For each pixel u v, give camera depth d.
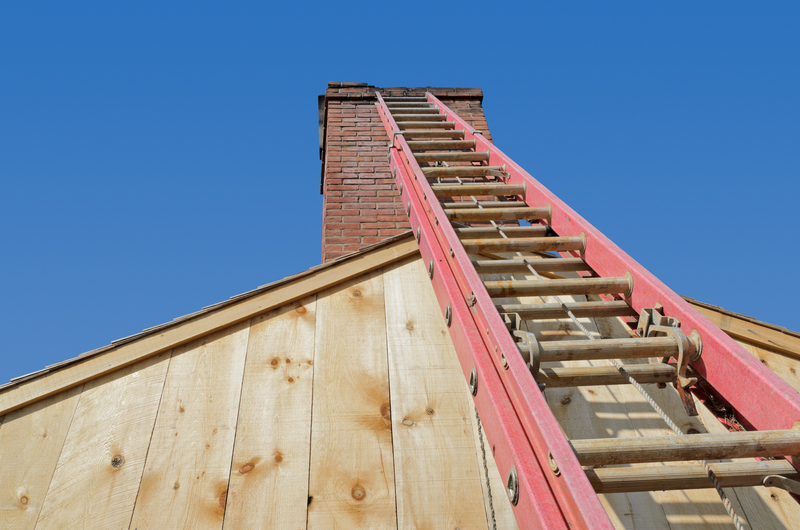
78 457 2.43
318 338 2.93
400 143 4.68
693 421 2.70
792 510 2.38
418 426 2.57
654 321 2.30
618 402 2.76
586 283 2.60
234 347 2.87
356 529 2.22
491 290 2.61
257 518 2.25
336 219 5.12
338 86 6.95
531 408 1.64
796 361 3.11
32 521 2.25
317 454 2.45
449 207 3.84
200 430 2.52
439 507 2.29
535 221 3.83
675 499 2.38
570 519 1.38
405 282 3.26
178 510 2.27
